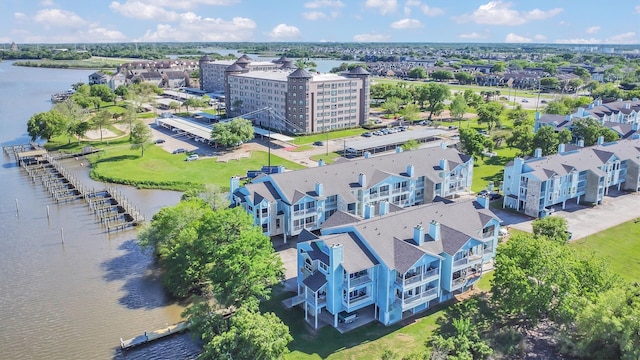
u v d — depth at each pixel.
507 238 93.31
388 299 65.44
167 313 72.25
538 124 171.50
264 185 93.94
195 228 77.69
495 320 65.69
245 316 56.06
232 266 65.12
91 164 152.88
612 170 119.56
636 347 52.28
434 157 113.38
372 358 59.19
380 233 68.88
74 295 77.31
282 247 90.81
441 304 71.25
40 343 65.31
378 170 103.31
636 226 99.12
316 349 61.09
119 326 69.00
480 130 195.25
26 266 87.38
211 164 149.25
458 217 76.44
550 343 61.00
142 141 160.12
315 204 93.75
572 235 94.38
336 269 63.81
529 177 104.88
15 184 136.88
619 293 56.09
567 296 59.62
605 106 184.38
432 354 55.06
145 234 85.00
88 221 109.56
